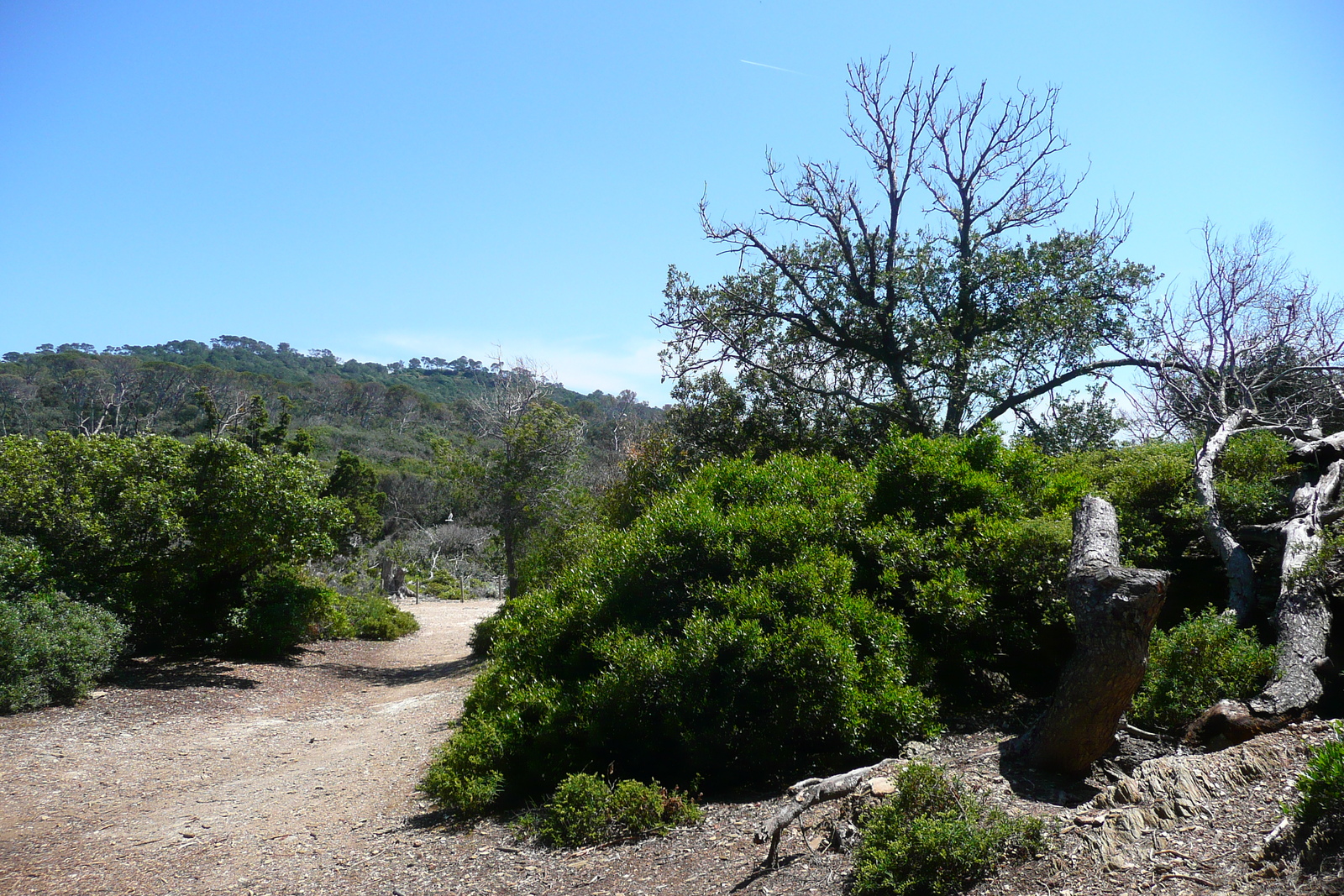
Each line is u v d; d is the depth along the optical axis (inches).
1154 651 217.5
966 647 265.9
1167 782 151.3
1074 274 600.1
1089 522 205.2
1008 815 155.9
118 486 569.9
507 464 858.1
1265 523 289.0
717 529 269.1
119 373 2496.3
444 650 846.5
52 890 225.3
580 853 197.5
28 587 502.6
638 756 237.5
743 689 226.4
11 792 320.8
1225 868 125.0
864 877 145.2
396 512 2033.7
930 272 617.6
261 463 633.0
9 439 561.3
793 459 323.6
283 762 385.7
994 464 310.0
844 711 218.5
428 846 223.3
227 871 231.1
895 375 608.7
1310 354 401.7
